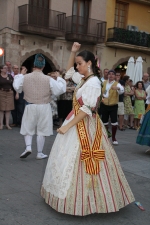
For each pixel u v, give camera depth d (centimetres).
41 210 338
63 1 1652
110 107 715
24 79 518
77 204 306
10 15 1528
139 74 1307
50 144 676
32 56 1712
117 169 334
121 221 325
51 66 1702
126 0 1881
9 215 323
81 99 323
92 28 1755
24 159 542
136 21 1952
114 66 1891
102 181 315
